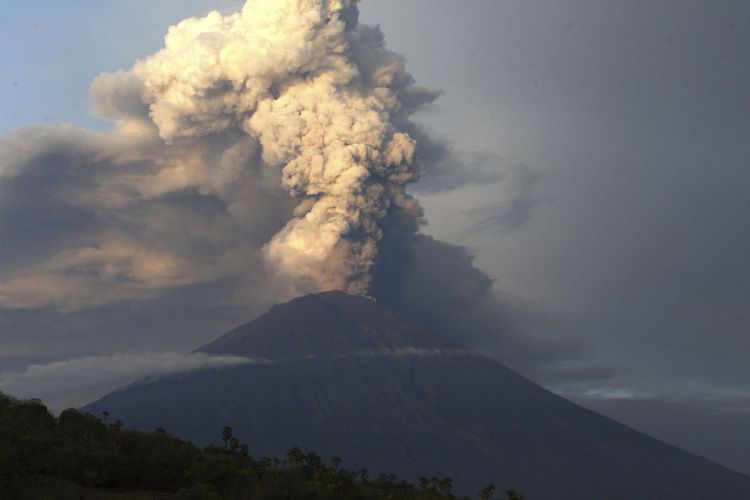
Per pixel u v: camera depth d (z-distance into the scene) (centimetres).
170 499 10206
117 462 10500
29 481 9756
